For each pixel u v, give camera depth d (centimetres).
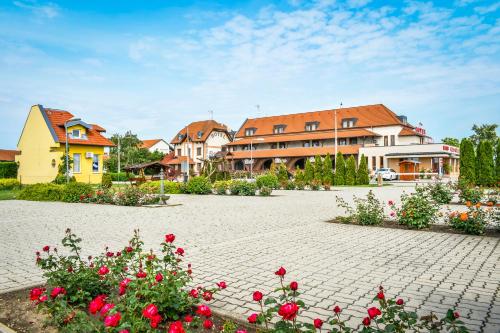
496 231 980
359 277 578
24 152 3722
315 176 3888
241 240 887
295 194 2519
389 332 290
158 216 1355
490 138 7500
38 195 2161
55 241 893
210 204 1822
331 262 671
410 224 1038
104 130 4003
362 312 439
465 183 1795
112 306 344
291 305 275
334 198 2161
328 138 5950
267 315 322
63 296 430
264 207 1664
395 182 4194
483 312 434
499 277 572
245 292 512
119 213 1457
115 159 7150
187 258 711
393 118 5859
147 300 391
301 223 1159
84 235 966
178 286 414
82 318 339
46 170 3484
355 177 3788
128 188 1895
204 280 569
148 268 437
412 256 714
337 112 6594
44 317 420
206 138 7219
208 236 941
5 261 700
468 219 967
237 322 412
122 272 482
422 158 5028
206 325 319
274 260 691
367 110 6266
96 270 477
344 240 878
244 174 4747
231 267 643
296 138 6206
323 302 473
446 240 870
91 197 1948
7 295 501
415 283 546
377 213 1125
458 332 286
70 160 3381
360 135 5603
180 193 2620
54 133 3394
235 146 7144
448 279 564
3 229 1073
